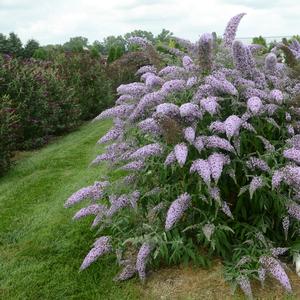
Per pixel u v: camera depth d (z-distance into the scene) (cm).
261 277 348
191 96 395
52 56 1512
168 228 353
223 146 358
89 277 408
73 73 1222
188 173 384
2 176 741
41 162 792
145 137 415
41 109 945
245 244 386
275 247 395
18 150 920
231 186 394
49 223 525
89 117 1249
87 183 653
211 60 387
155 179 412
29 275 421
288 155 362
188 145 372
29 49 2642
